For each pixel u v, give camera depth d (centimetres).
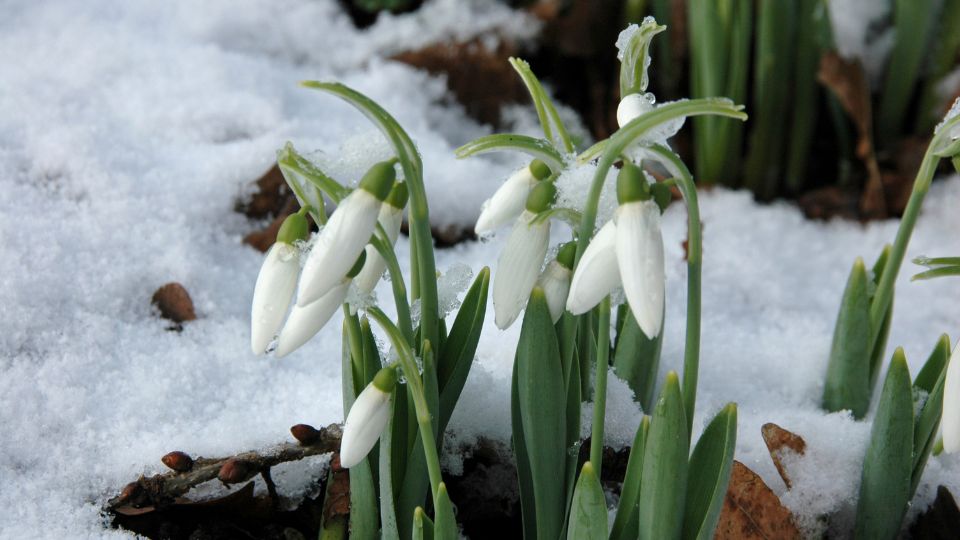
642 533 47
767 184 76
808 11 70
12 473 53
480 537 55
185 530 53
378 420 46
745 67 71
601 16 81
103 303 59
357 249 44
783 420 55
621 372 54
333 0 88
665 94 81
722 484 47
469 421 54
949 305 66
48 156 65
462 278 49
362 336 48
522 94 81
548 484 48
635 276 43
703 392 58
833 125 80
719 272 68
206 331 59
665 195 44
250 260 63
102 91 74
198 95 75
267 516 53
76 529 52
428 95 80
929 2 70
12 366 56
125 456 53
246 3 85
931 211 73
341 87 44
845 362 55
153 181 65
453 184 69
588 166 46
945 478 54
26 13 82
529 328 46
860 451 54
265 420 55
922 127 76
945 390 47
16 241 60
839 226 74
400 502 49
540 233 46
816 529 53
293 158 45
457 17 83
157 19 84
